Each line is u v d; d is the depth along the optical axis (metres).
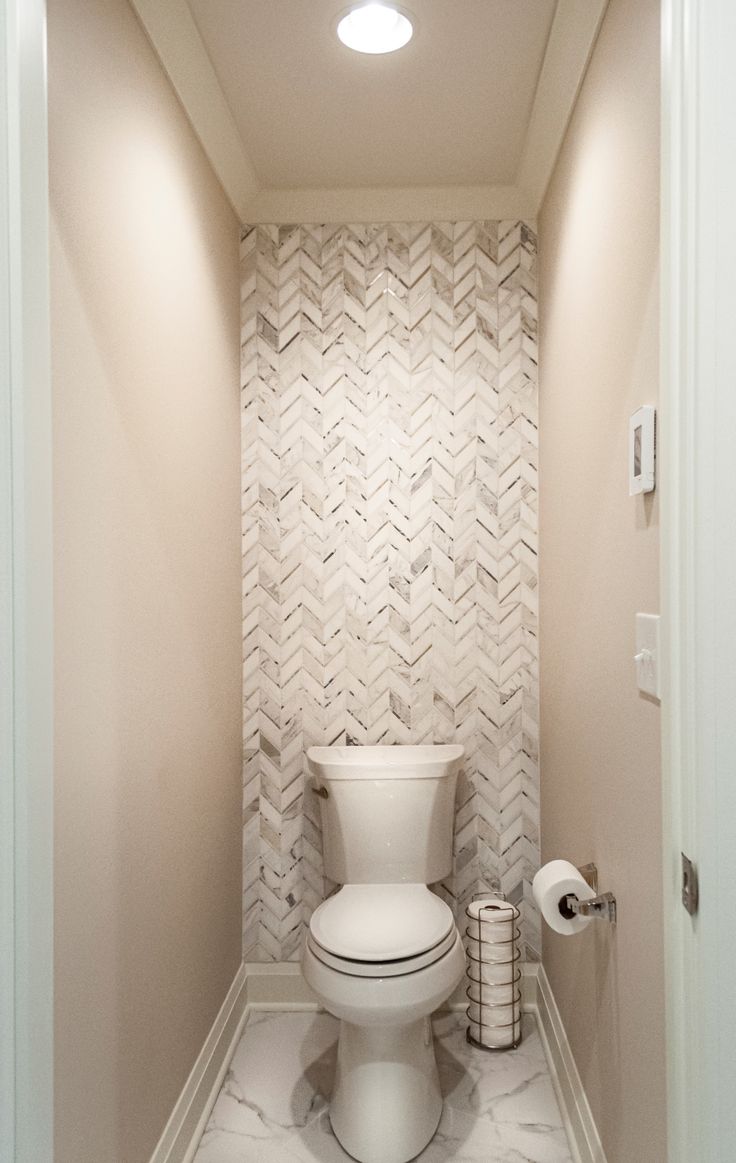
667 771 1.00
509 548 2.55
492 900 2.49
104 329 1.40
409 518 2.56
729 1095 0.92
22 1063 0.89
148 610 1.62
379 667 2.57
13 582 0.88
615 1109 1.51
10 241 0.87
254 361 2.56
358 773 2.31
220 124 2.10
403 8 1.72
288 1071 2.21
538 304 2.52
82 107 1.30
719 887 0.92
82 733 1.29
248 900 2.56
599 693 1.65
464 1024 2.44
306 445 2.56
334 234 2.57
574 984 1.92
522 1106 2.04
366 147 2.29
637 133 1.34
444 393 2.56
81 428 1.29
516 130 2.21
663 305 1.00
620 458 1.46
